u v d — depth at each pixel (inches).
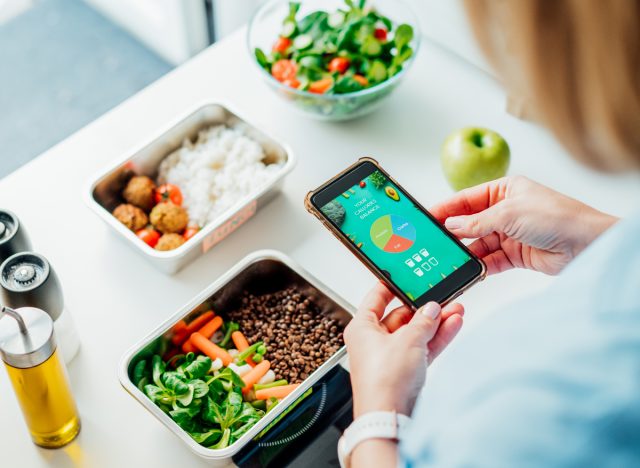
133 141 47.7
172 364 38.8
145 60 87.3
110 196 44.8
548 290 20.1
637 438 17.8
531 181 37.3
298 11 49.9
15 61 86.3
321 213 36.4
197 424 36.4
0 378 38.5
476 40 18.0
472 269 35.5
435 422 20.8
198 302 38.8
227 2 68.1
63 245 43.1
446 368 21.4
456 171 44.1
